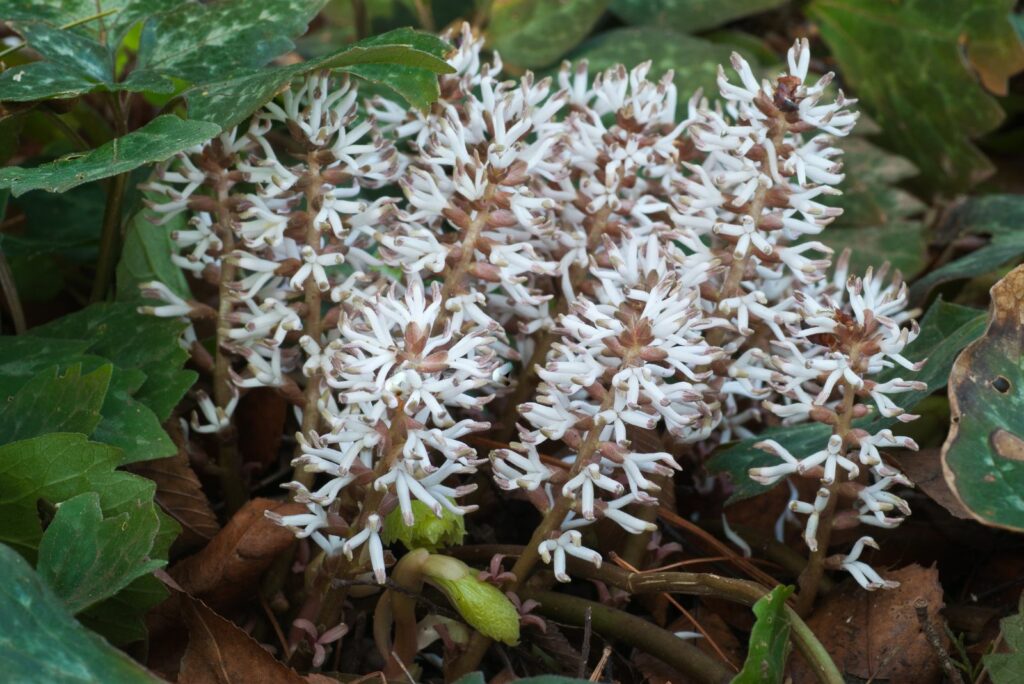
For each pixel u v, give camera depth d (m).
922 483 0.41
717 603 0.42
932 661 0.39
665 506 0.42
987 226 0.57
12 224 0.55
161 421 0.40
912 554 0.44
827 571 0.43
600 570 0.39
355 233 0.40
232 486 0.43
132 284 0.45
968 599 0.43
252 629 0.41
